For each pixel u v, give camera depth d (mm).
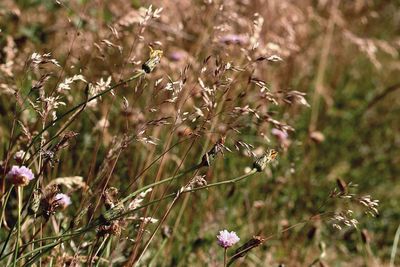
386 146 4852
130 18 3055
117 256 2562
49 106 2164
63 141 2215
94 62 3203
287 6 4266
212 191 3332
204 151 2955
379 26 6152
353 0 5422
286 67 4332
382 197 4242
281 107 4152
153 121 2312
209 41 3111
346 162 4523
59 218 2543
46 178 2844
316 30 5293
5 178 2229
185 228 3105
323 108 4902
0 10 3432
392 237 3842
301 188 3910
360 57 5727
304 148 4109
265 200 3648
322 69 4582
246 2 3736
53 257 2363
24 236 2463
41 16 3887
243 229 3398
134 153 3121
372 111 5168
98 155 3104
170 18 3719
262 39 3793
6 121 3117
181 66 3307
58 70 3334
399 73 5848
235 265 3059
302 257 3383
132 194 2150
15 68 3002
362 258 3664
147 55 3445
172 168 3268
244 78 3459
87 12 3541
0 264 2266
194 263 3096
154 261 2840
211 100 2369
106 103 3334
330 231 3742
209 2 3225
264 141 3701
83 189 2592
